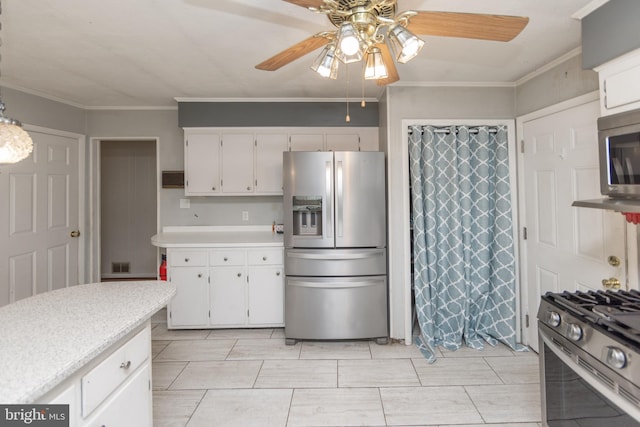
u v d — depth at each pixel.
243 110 3.45
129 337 1.38
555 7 1.70
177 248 3.15
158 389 2.29
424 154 2.92
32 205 3.07
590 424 1.30
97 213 3.71
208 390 2.28
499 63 2.46
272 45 2.16
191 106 3.42
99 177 3.74
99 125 3.62
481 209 2.92
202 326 3.18
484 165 2.90
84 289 1.73
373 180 2.90
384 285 2.92
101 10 1.74
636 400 1.07
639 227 1.80
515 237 2.87
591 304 1.44
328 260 2.88
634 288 1.83
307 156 2.89
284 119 3.47
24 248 3.00
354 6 1.18
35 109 3.07
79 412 1.08
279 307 3.20
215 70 2.60
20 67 2.50
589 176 2.14
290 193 2.91
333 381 2.38
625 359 1.11
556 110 2.40
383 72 1.42
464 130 2.89
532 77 2.66
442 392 2.23
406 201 2.93
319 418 1.99
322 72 1.38
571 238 2.29
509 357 2.69
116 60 2.39
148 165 5.25
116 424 1.28
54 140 3.27
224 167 3.46
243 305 3.19
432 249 2.89
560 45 2.16
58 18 1.82
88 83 2.88
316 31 1.98
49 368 0.97
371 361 2.65
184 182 3.54
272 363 2.63
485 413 2.02
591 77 2.11
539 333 1.64
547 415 1.58
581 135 2.20
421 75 2.70
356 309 2.89
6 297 2.86
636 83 1.50
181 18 1.83
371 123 3.51
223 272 3.17
